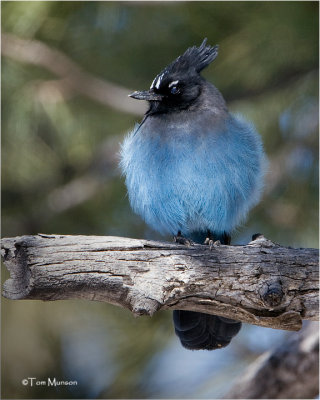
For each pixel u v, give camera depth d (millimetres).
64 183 13312
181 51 12656
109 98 12812
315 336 10633
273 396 10781
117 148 13070
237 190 10539
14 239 8242
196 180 10383
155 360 11875
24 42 12391
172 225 10891
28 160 12875
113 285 8320
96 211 13125
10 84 12492
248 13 11906
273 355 10766
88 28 12719
